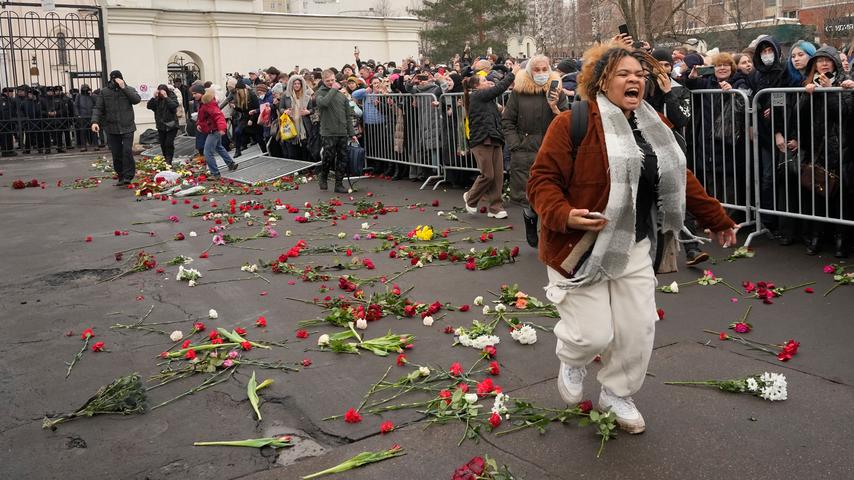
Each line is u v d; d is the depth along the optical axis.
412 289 6.26
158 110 16.47
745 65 7.98
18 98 20.50
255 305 5.99
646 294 3.46
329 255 7.60
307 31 27.00
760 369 4.37
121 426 3.97
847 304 5.40
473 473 3.13
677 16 34.84
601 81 3.36
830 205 6.69
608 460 3.43
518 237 8.15
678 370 4.41
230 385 4.44
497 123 9.10
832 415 3.76
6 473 3.52
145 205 11.54
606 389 3.71
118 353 5.05
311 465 3.48
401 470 3.40
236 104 16.73
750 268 6.46
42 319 5.85
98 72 22.19
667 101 6.63
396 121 12.90
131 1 23.84
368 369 4.59
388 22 28.30
